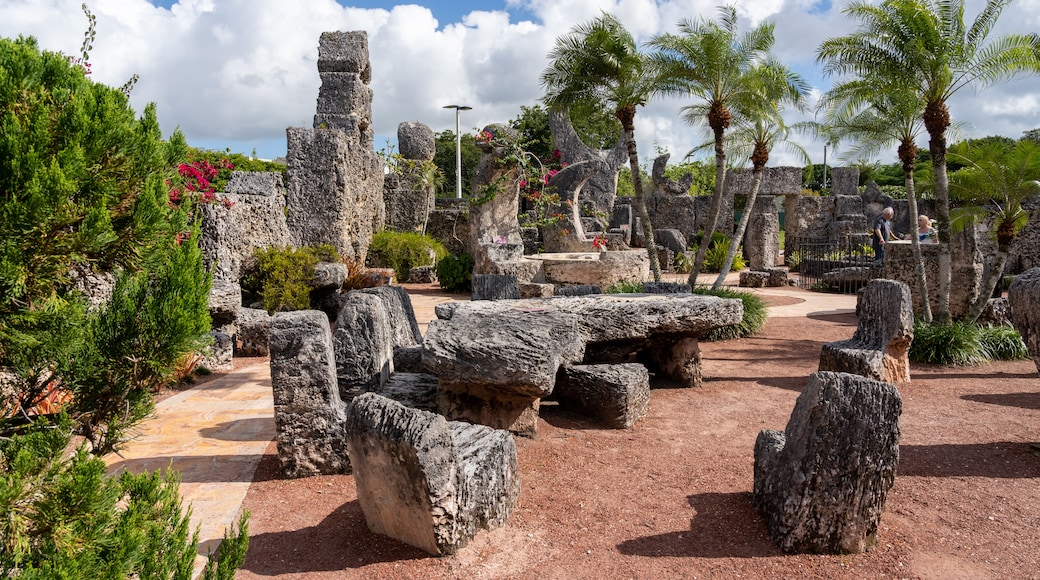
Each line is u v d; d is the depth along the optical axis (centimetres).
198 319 272
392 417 392
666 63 1119
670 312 740
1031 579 368
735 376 840
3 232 221
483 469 420
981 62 914
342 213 1457
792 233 2816
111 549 224
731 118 1181
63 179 222
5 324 231
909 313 775
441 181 2650
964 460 539
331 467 520
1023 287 587
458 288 1711
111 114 255
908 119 987
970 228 1109
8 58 247
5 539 207
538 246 2078
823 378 398
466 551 398
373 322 611
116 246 264
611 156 2570
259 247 1196
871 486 388
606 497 477
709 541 411
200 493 488
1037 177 942
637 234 2528
